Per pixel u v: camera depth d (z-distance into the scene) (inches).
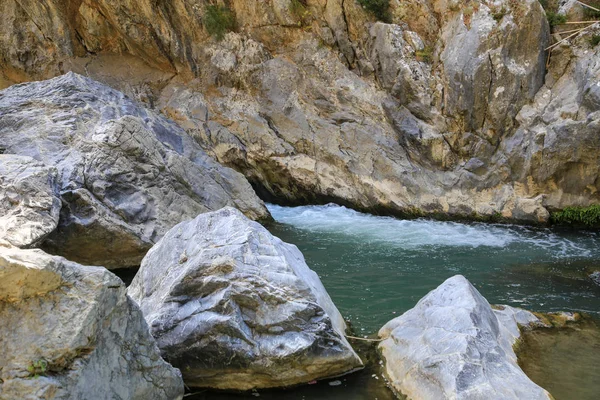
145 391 154.5
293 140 506.6
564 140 399.2
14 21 595.8
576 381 178.5
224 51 547.8
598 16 443.8
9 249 128.4
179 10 550.9
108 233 323.0
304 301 183.9
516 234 400.5
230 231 206.2
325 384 182.9
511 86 434.3
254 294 182.9
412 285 294.4
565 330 223.1
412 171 462.3
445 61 462.3
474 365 164.6
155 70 584.7
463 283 210.7
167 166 377.7
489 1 450.9
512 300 270.8
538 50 435.8
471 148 448.8
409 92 470.9
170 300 188.1
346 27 511.5
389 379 183.0
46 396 123.0
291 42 535.2
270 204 528.1
